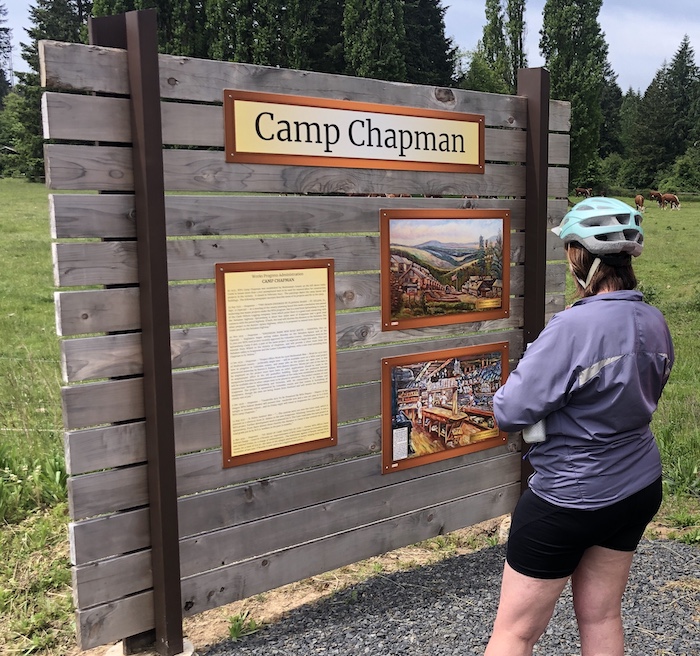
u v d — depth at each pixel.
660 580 3.92
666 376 2.31
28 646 3.46
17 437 5.81
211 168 3.26
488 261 4.29
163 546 3.19
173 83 3.13
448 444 4.23
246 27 48.41
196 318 3.27
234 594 3.52
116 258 3.06
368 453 3.94
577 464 2.22
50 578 4.05
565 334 2.18
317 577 4.09
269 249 3.46
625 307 2.23
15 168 51.75
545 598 2.34
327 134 3.60
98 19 2.98
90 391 3.04
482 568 4.14
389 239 3.85
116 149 3.02
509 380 2.28
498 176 4.32
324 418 3.71
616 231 2.24
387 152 3.81
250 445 3.49
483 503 4.46
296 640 3.40
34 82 50.72
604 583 2.40
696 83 85.88
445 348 4.18
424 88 3.93
